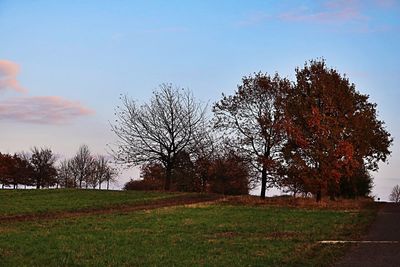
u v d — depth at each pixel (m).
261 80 43.47
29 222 27.48
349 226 23.48
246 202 39.25
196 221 26.00
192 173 57.28
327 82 41.09
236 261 15.00
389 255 15.84
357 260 15.07
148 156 53.88
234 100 43.81
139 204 39.22
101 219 27.81
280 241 18.92
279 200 41.06
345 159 38.88
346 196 52.09
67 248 17.81
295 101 41.41
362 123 40.22
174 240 19.47
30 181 95.06
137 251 17.02
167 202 40.94
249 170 43.38
